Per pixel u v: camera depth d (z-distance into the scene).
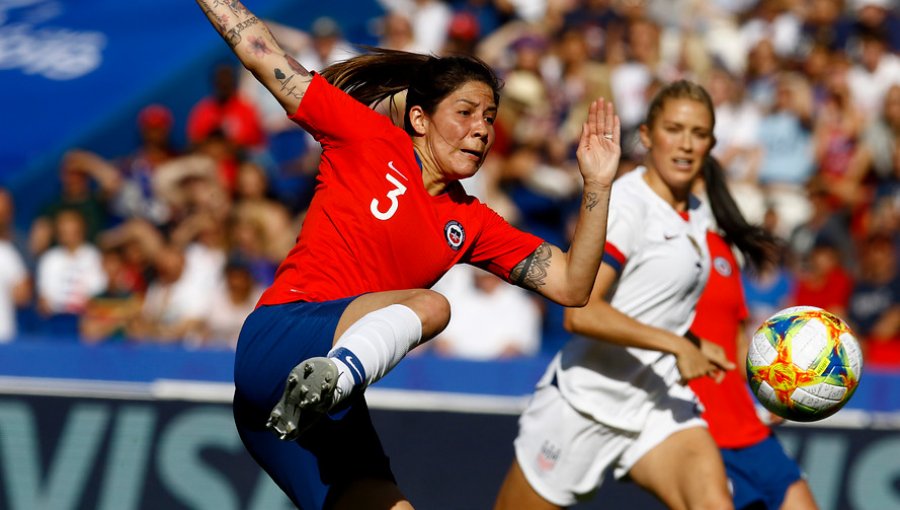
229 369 27.66
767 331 17.00
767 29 44.38
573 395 19.16
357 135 14.60
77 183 39.22
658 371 18.94
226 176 38.31
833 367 16.61
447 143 14.52
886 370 26.86
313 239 14.47
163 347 27.72
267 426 12.23
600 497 24.61
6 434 25.06
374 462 14.69
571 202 37.97
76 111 41.72
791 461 20.58
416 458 25.23
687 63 42.16
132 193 38.78
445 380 27.02
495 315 33.00
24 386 25.30
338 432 14.59
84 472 24.92
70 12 47.03
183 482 24.84
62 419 25.11
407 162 14.60
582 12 43.06
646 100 39.41
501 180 37.91
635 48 41.19
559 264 15.02
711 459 18.52
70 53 44.50
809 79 41.09
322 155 14.90
